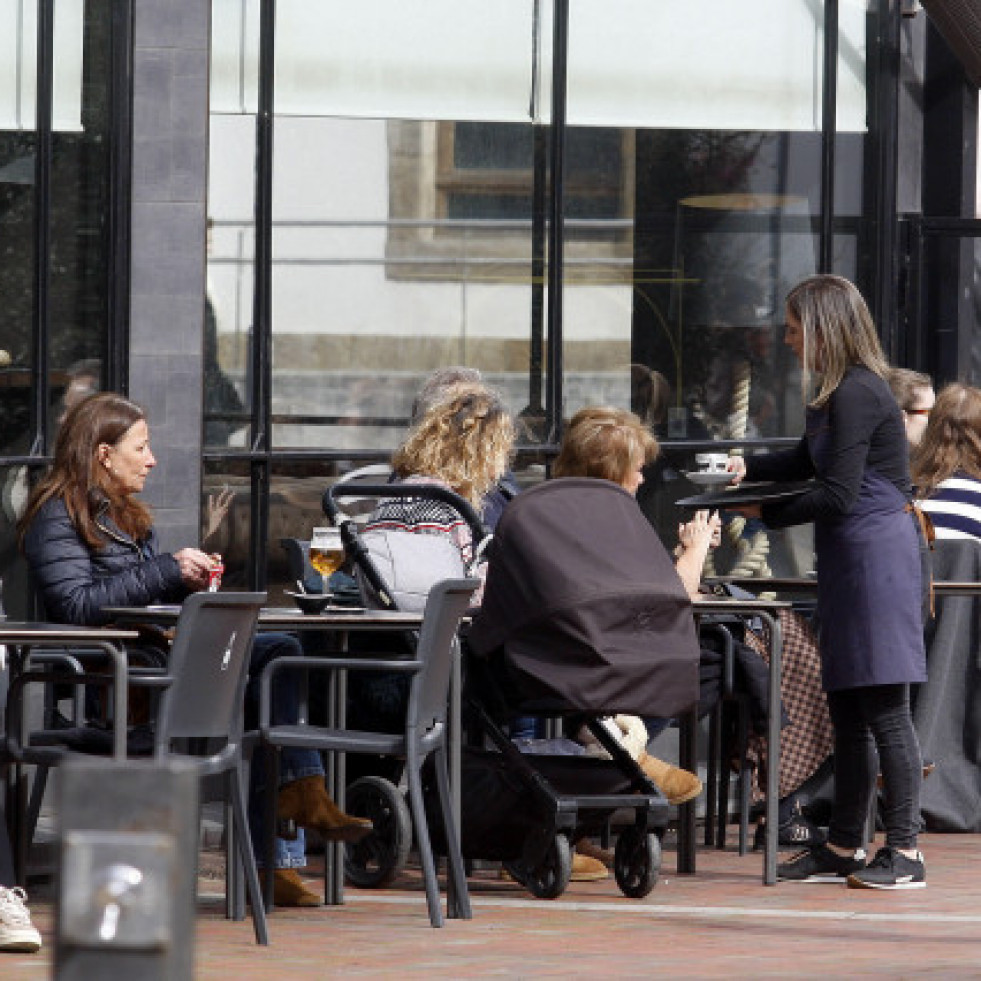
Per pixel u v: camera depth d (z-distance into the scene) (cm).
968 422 2839
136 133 2991
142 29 2992
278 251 3175
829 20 3753
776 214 3703
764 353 3688
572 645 2123
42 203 2938
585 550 2147
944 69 4000
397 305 3284
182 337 3017
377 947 1866
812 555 3691
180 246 3017
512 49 3412
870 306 3838
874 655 2303
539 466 3422
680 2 3597
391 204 3284
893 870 2334
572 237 3481
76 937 630
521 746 2341
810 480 2462
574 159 3488
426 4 3325
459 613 2034
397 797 2188
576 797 2184
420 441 2309
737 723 2638
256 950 1831
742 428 3653
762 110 3684
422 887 2297
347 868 2283
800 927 2050
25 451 2927
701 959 1838
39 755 1847
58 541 2131
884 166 3834
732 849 2670
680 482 3584
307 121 3209
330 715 2153
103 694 2175
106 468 2170
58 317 2956
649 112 3562
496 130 3391
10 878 1809
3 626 1877
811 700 2634
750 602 2373
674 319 3584
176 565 2128
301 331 3191
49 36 2945
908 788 2344
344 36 3244
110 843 634
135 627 2105
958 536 2828
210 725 1838
